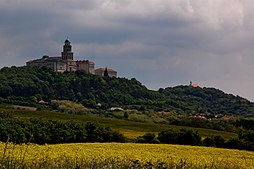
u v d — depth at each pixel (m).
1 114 88.06
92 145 64.81
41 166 20.42
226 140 94.25
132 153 51.44
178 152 62.09
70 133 88.00
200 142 94.12
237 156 61.91
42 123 84.56
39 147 47.84
